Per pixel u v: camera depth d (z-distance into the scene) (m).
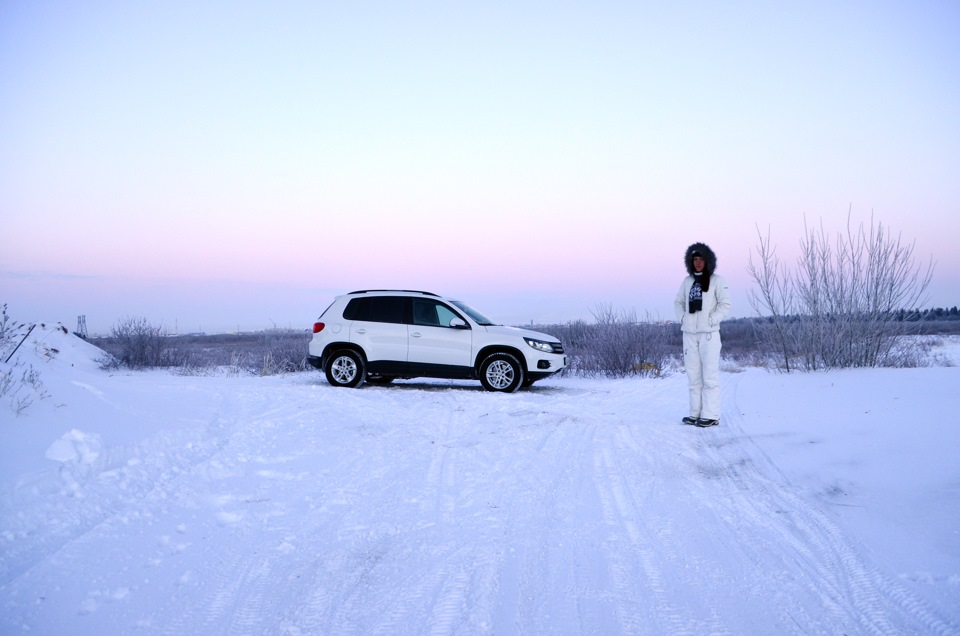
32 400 6.91
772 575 3.95
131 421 7.46
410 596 3.73
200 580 3.97
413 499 5.65
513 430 8.83
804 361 14.69
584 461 7.02
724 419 9.34
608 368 18.14
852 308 14.37
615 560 4.25
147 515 5.14
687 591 3.75
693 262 8.93
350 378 13.88
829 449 6.91
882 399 9.30
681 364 21.92
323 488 6.00
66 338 20.50
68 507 5.07
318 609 3.58
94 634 3.29
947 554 4.06
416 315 13.84
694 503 5.46
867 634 3.21
